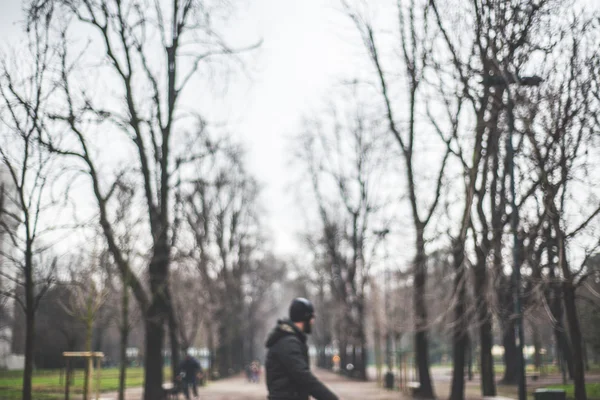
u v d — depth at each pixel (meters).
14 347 49.25
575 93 14.68
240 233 56.69
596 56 14.60
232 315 54.41
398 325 31.56
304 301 5.35
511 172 17.27
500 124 17.48
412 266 25.59
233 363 72.94
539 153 14.96
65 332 34.47
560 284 16.27
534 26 15.12
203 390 37.44
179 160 24.08
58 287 21.36
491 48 15.72
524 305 19.03
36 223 15.39
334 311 56.59
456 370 23.66
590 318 25.78
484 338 23.66
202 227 40.00
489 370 23.48
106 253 21.08
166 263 23.48
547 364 46.53
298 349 5.14
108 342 78.19
